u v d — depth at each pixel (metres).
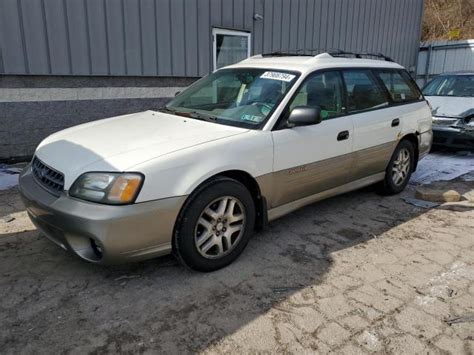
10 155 6.14
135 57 6.91
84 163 2.87
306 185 3.83
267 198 3.50
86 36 6.37
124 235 2.71
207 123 3.58
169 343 2.44
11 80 5.91
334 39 10.05
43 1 5.89
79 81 6.49
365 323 2.66
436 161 7.07
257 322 2.64
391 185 5.05
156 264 3.31
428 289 3.06
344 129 4.09
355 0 10.27
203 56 7.72
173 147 2.99
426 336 2.55
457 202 4.98
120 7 6.58
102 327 2.56
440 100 7.75
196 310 2.75
